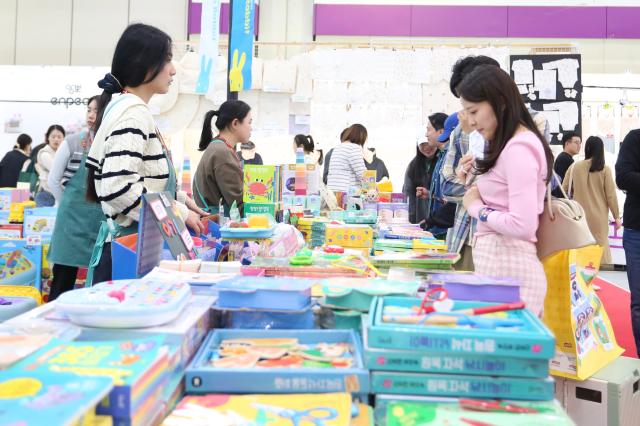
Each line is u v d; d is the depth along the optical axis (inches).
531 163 65.5
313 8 335.3
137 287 46.3
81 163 116.6
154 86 79.4
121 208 70.2
